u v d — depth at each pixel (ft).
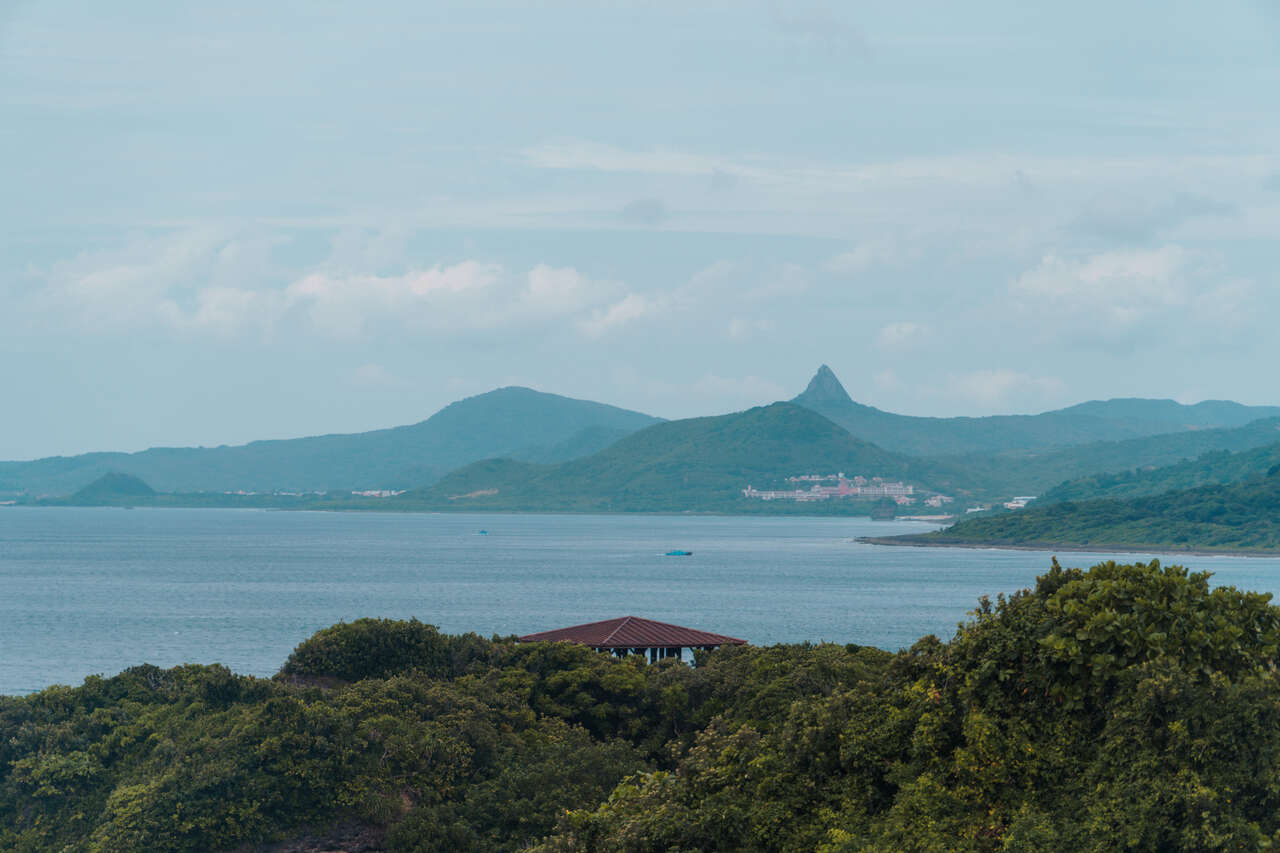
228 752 200.95
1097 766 107.86
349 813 199.62
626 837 133.39
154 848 187.11
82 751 215.51
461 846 190.90
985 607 128.36
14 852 198.80
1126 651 111.14
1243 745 101.55
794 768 137.59
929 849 110.73
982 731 114.93
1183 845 98.43
